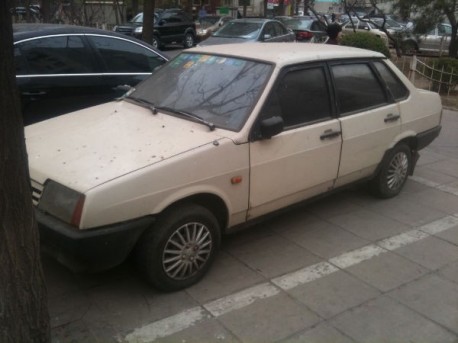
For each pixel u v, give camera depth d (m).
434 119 5.54
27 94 5.39
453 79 10.83
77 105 5.87
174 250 3.37
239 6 44.03
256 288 3.57
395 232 4.54
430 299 3.53
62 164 3.25
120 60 6.26
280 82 3.89
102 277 3.62
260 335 3.09
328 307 3.39
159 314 3.24
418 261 4.04
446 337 3.14
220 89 3.98
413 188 5.66
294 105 3.99
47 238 3.06
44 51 5.58
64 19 12.71
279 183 3.90
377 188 5.14
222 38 13.73
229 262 3.90
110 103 4.49
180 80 4.30
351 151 4.47
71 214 2.95
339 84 4.39
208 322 3.19
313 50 4.46
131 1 21.48
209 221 3.50
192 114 3.85
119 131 3.68
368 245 4.27
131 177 3.05
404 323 3.26
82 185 2.99
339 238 4.38
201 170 3.35
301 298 3.48
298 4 34.34
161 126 3.73
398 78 5.07
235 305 3.36
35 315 2.40
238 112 3.72
